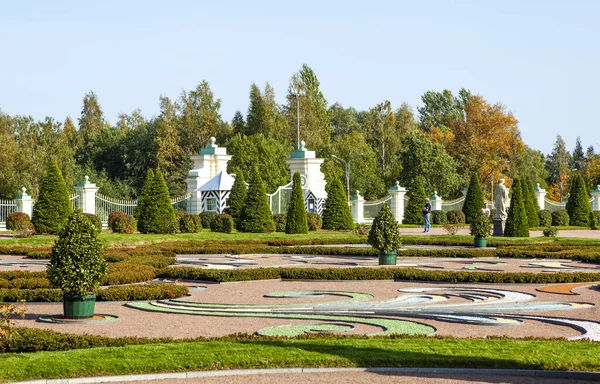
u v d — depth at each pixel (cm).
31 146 7406
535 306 1836
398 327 1552
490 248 3659
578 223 6091
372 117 9988
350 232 4816
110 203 4784
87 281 1672
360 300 1964
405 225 5688
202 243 3778
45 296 1944
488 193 9381
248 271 2400
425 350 1252
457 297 2036
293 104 9038
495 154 9956
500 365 1171
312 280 2406
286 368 1180
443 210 6281
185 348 1268
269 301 1972
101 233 4203
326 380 1123
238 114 9950
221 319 1695
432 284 2308
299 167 5400
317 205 5353
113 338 1341
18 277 2239
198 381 1123
